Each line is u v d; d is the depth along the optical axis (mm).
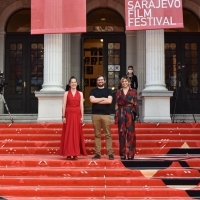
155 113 13031
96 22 17234
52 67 13281
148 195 7586
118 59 17094
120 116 8898
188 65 17078
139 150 9984
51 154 10133
